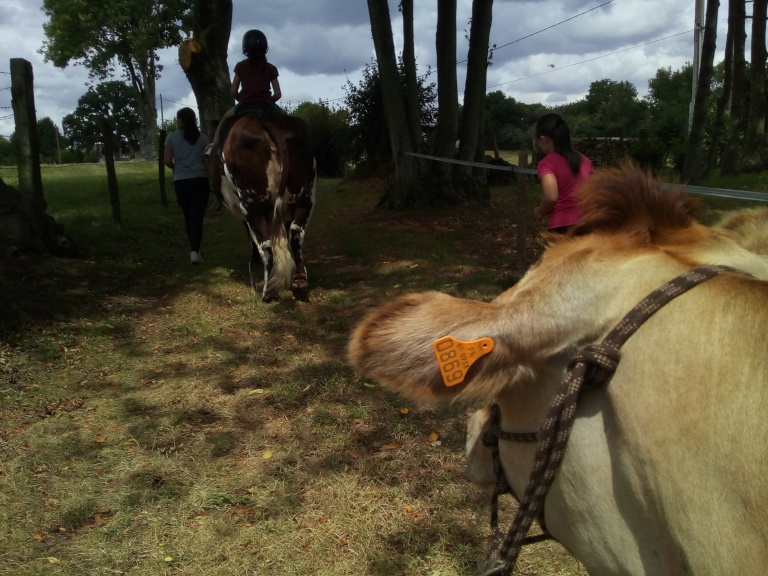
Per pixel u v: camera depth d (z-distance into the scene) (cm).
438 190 1241
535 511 139
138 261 893
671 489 119
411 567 311
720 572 113
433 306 146
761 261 141
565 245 147
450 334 140
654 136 2861
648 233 143
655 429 121
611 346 128
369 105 1850
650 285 132
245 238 1065
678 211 143
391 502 359
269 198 666
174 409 467
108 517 351
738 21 1884
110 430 438
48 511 352
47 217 848
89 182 2202
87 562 316
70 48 5606
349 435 429
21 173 844
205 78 1505
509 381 141
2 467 387
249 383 509
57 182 2230
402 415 449
